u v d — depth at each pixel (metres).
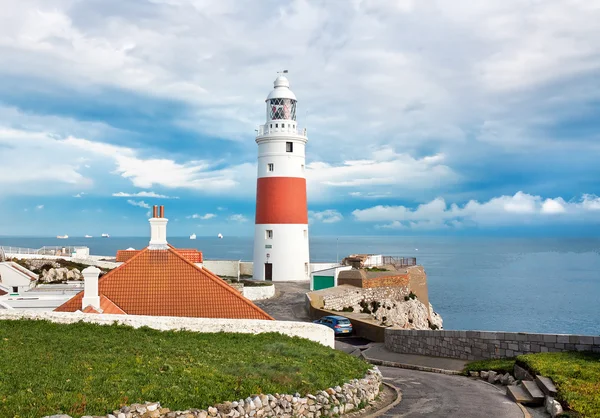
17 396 10.97
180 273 24.56
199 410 11.55
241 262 68.06
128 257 30.16
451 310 81.50
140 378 13.00
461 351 25.69
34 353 14.61
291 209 59.81
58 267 58.75
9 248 68.56
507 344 23.81
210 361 15.64
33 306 26.22
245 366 15.32
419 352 28.09
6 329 17.25
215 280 24.61
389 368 26.25
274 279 59.56
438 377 22.81
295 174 60.09
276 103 60.91
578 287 113.25
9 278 39.19
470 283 123.06
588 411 13.34
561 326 67.12
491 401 17.00
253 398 12.66
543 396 16.31
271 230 59.97
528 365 19.16
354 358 20.23
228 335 20.14
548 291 106.12
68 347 15.66
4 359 13.71
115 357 14.85
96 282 21.55
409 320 52.75
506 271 159.12
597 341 21.16
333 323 35.88
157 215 25.58
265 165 60.28
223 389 13.00
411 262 68.62
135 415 10.83
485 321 71.44
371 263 62.78
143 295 23.59
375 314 49.19
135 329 19.23
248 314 23.50
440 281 128.00
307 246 61.69
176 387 12.59
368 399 16.66
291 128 59.94
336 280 52.69
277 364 15.84
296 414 13.28
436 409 15.84
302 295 51.38
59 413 10.35
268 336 20.81
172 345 17.34
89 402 10.98
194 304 23.53
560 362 18.84
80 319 19.12
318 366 16.94
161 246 25.42
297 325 21.64
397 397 17.84
